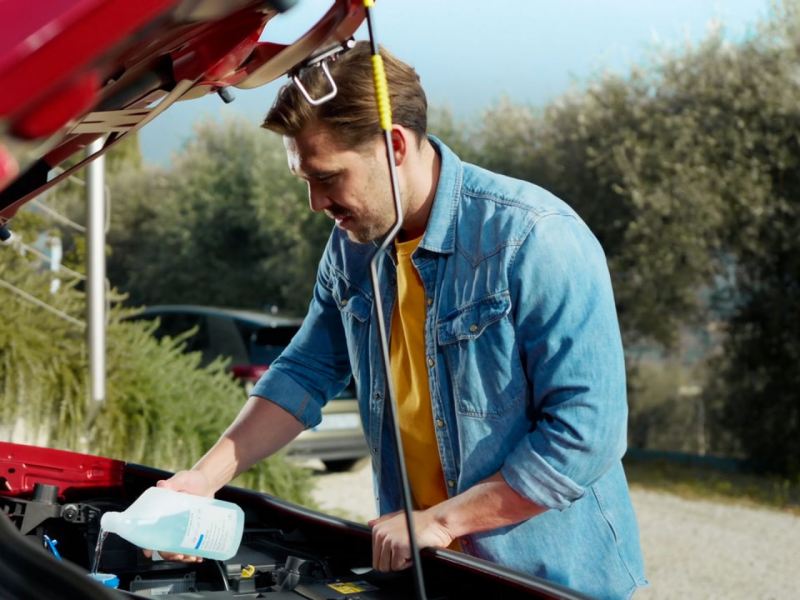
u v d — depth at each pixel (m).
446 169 1.84
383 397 1.99
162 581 1.72
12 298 5.73
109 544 1.86
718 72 9.47
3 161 0.99
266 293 15.84
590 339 1.71
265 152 15.81
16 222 6.18
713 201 9.10
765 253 8.93
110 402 5.70
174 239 16.75
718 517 7.65
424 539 1.66
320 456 8.34
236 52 1.39
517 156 11.13
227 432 2.13
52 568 1.11
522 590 1.47
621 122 9.97
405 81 1.73
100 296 5.66
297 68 1.49
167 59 1.42
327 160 1.65
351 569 1.79
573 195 10.23
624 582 1.89
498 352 1.78
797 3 9.34
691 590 5.77
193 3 1.07
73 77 0.97
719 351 9.48
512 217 1.76
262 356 8.90
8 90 0.94
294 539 1.97
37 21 0.93
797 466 8.90
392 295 1.96
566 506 1.73
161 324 9.60
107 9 0.95
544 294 1.72
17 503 2.04
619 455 1.77
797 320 8.83
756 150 9.15
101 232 5.68
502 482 1.73
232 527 1.77
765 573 6.13
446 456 1.91
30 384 5.52
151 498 1.74
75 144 1.63
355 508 7.52
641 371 9.99
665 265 9.30
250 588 1.69
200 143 17.02
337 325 2.18
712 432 9.55
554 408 1.72
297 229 14.44
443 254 1.83
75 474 2.21
